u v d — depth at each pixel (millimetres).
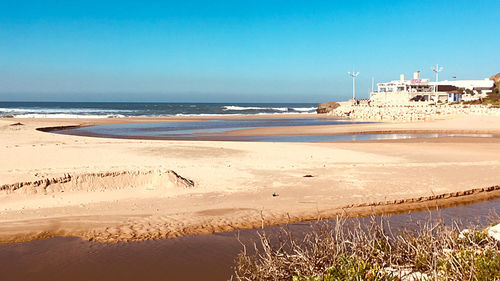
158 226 11164
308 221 11641
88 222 11336
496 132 40625
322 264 6203
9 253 9461
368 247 6387
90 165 18016
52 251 9578
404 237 7434
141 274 8367
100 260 9078
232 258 9055
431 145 28547
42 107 134500
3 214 11750
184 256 9242
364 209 12867
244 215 12102
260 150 24750
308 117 80062
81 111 101688
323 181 16094
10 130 37062
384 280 5742
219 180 16078
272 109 132375
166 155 22219
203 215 12070
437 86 96938
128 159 20422
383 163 20234
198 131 44688
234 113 107125
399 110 74125
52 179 13938
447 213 12562
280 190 14758
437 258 6023
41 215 11750
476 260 5637
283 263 6391
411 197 13945
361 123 57844
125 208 12523
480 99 78125
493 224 8078
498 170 18562
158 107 140875
